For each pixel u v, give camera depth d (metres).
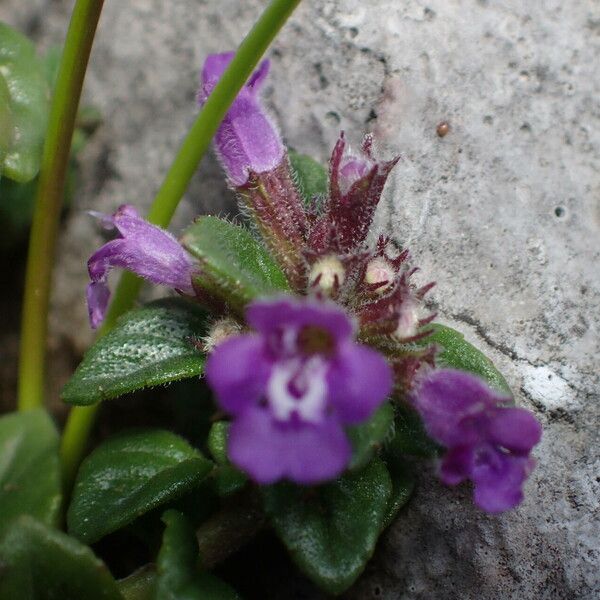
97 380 0.07
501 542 0.07
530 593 0.07
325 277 0.06
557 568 0.07
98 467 0.07
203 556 0.07
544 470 0.07
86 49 0.07
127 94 0.09
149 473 0.07
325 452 0.05
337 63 0.08
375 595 0.07
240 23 0.09
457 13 0.08
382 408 0.06
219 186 0.09
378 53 0.08
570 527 0.07
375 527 0.06
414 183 0.08
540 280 0.07
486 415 0.06
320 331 0.05
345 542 0.06
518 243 0.07
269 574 0.08
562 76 0.08
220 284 0.06
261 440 0.05
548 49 0.08
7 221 0.09
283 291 0.06
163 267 0.07
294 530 0.06
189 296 0.07
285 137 0.08
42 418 0.07
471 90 0.08
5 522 0.07
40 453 0.07
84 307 0.09
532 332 0.07
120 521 0.07
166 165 0.09
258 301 0.05
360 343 0.06
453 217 0.08
